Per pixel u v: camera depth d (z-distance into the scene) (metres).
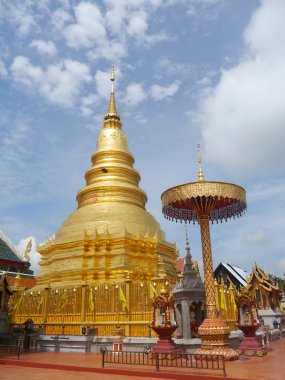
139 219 35.53
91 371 14.89
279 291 39.78
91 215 34.94
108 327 23.94
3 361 18.27
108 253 31.62
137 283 24.25
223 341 17.30
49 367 16.31
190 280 20.73
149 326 22.25
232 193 18.92
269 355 19.03
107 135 42.78
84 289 26.03
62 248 33.59
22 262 40.69
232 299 27.53
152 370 13.93
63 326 25.42
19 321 28.53
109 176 39.31
